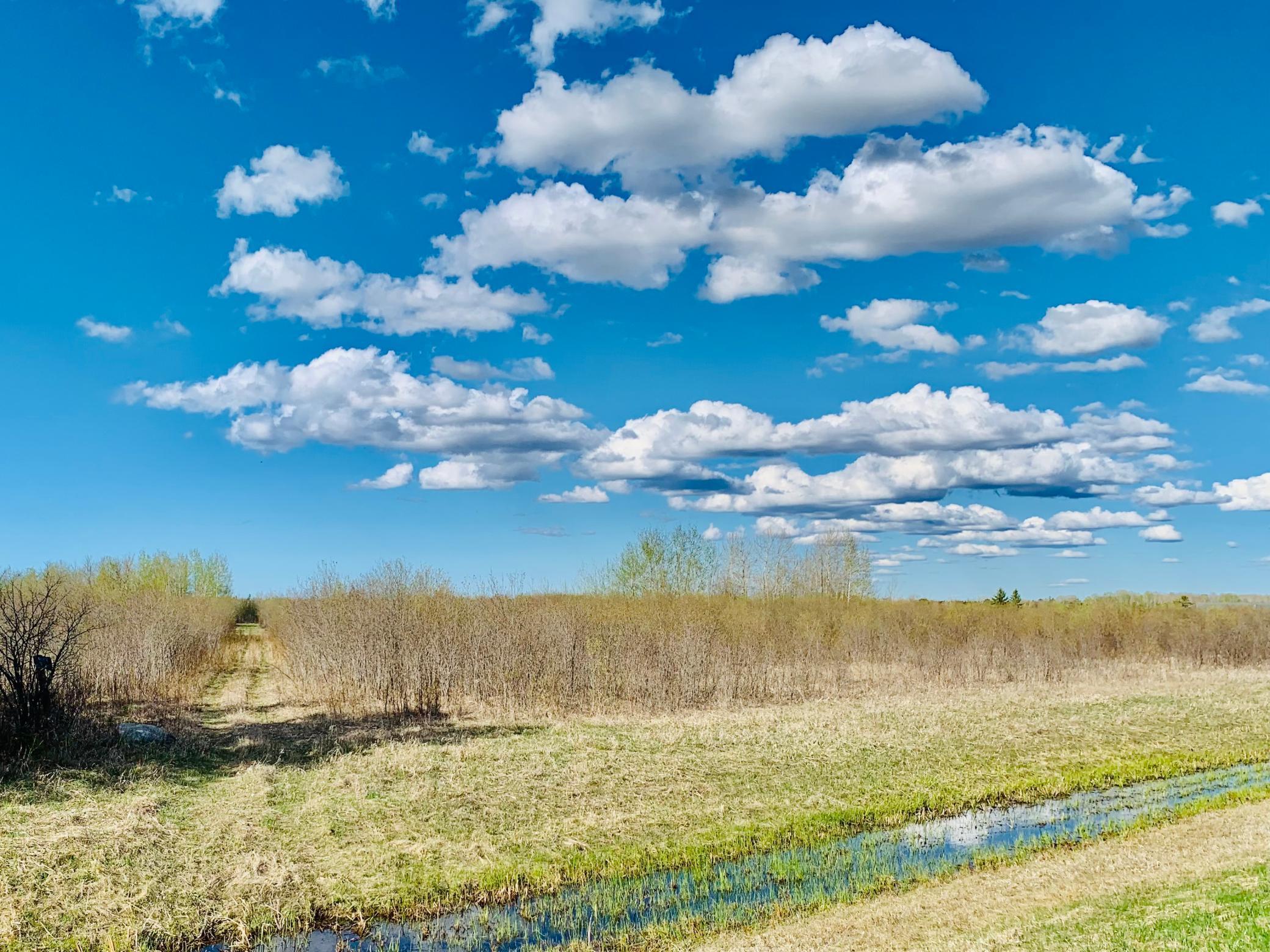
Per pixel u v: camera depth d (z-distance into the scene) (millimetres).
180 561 59719
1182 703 27266
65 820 12922
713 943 10219
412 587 32094
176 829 13219
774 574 53812
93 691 24281
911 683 33281
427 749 19234
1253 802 16156
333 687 28203
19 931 9750
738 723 22906
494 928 10812
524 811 15016
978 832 14672
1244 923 8656
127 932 9969
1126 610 47875
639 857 13109
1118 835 14305
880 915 10820
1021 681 34375
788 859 13180
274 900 11180
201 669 34562
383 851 13008
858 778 17438
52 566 35469
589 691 27906
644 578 49812
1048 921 9836
